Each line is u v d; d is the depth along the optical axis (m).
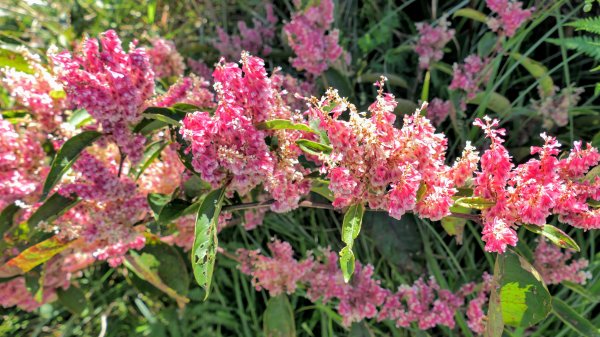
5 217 0.34
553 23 0.45
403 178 0.24
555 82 0.46
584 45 0.36
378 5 0.51
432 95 0.47
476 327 0.36
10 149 0.33
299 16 0.42
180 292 0.40
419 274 0.42
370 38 0.50
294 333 0.40
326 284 0.38
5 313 0.49
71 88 0.27
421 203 0.25
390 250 0.42
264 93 0.25
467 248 0.42
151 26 0.60
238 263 0.47
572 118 0.42
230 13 0.59
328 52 0.41
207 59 0.53
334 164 0.24
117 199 0.33
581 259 0.37
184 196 0.33
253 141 0.25
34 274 0.38
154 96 0.34
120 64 0.27
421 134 0.24
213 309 0.48
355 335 0.40
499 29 0.43
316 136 0.27
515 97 0.47
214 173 0.26
